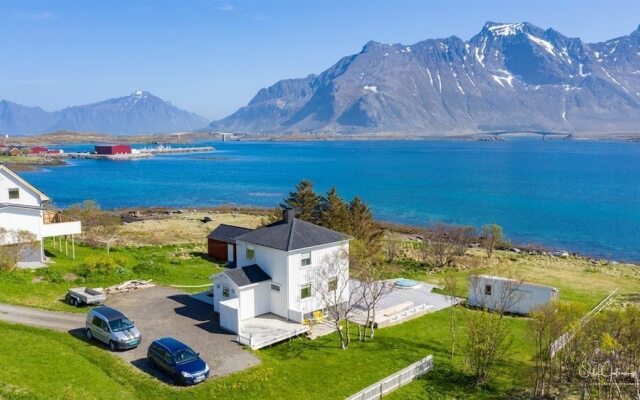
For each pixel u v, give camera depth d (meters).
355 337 35.41
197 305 39.22
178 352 27.34
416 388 28.45
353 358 31.64
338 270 39.44
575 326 29.42
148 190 153.25
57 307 36.47
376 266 48.62
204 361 27.77
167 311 37.59
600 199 133.38
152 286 43.94
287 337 33.88
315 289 38.28
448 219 107.38
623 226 99.44
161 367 27.53
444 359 32.50
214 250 58.69
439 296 46.41
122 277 45.56
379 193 146.75
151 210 111.38
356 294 43.56
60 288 40.94
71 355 28.12
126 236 76.62
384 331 37.19
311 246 37.38
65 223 50.84
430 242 67.31
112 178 185.62
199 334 33.38
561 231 95.31
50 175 193.25
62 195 138.88
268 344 32.59
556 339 29.55
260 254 38.44
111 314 31.16
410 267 60.12
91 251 57.31
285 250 36.16
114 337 29.83
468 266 61.62
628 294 51.75
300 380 28.17
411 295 46.34
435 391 28.16
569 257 74.06
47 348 28.39
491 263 65.62
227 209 115.12
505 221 104.88
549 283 56.19
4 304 35.56
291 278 36.81
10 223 47.25
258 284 37.09
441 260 61.91
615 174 195.38
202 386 26.34
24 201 51.53
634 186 159.12
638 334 27.97
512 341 32.59
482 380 29.31
